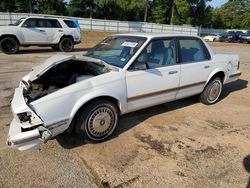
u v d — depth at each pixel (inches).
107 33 1250.6
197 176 116.3
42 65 146.5
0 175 112.0
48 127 119.0
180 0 1980.8
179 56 175.6
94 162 124.3
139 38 162.9
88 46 697.6
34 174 113.7
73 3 1907.0
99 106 135.5
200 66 187.9
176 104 210.5
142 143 143.9
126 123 169.2
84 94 128.2
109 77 137.9
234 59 220.7
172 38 173.5
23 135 110.5
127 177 114.0
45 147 135.6
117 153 132.9
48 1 1722.4
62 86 138.7
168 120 177.3
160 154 133.3
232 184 111.8
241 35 1202.0
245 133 161.9
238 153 136.8
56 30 524.4
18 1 1603.1
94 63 149.6
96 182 109.8
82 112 131.3
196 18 2240.4
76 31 556.7
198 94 207.5
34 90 132.8
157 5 2092.8
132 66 148.5
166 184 110.3
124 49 161.0
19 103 116.0
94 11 1943.9
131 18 2044.8
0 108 186.4
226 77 214.7
